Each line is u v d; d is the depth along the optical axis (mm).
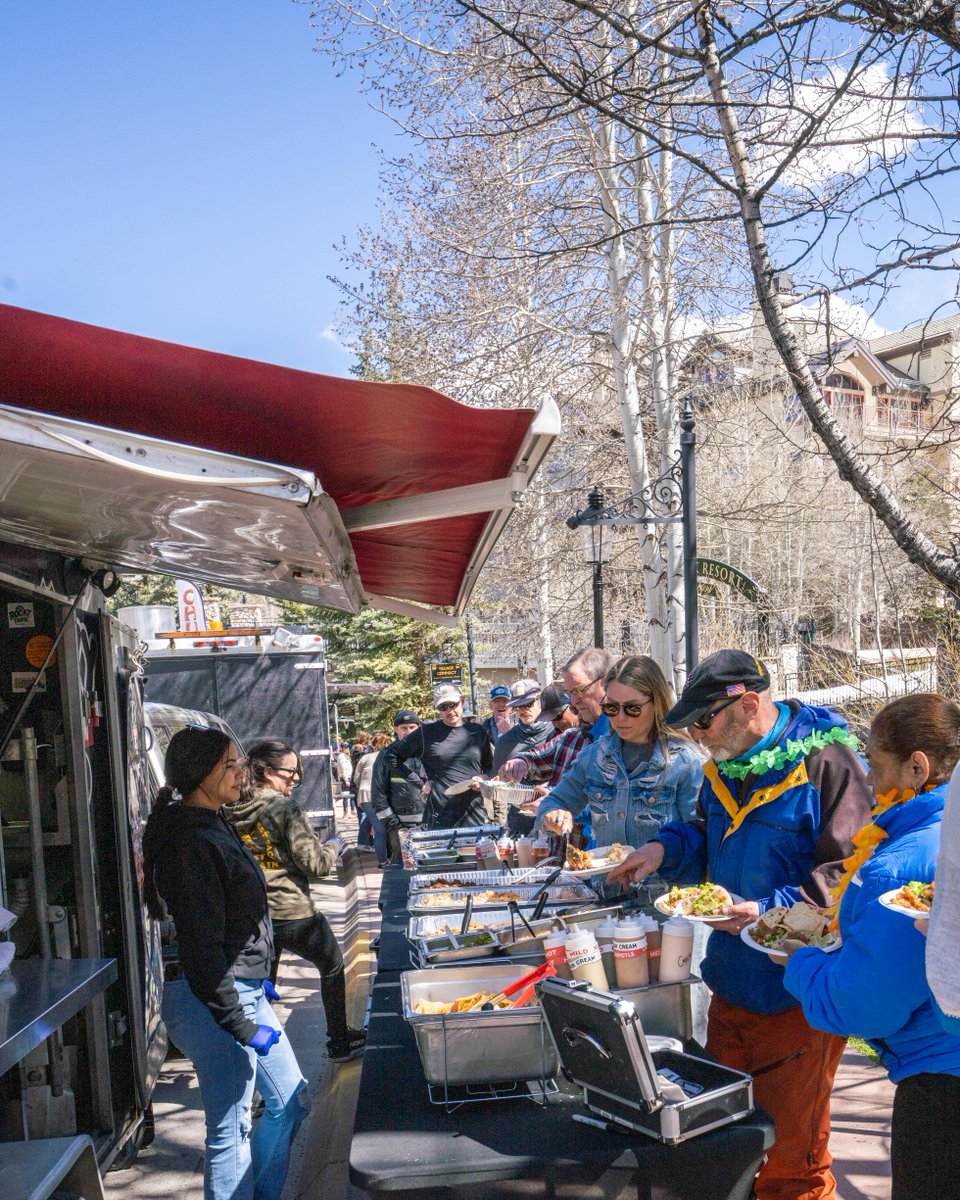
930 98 3895
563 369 13875
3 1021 2980
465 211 12633
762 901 2857
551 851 4496
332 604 4605
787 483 15445
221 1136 3508
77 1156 2725
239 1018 3453
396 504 3080
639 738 3941
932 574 3748
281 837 5258
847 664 7922
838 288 4238
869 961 2141
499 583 19625
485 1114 2422
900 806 2338
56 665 4289
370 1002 3230
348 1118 4609
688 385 13898
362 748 19297
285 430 2555
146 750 5656
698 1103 2227
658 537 12695
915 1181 2213
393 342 14672
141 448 2229
